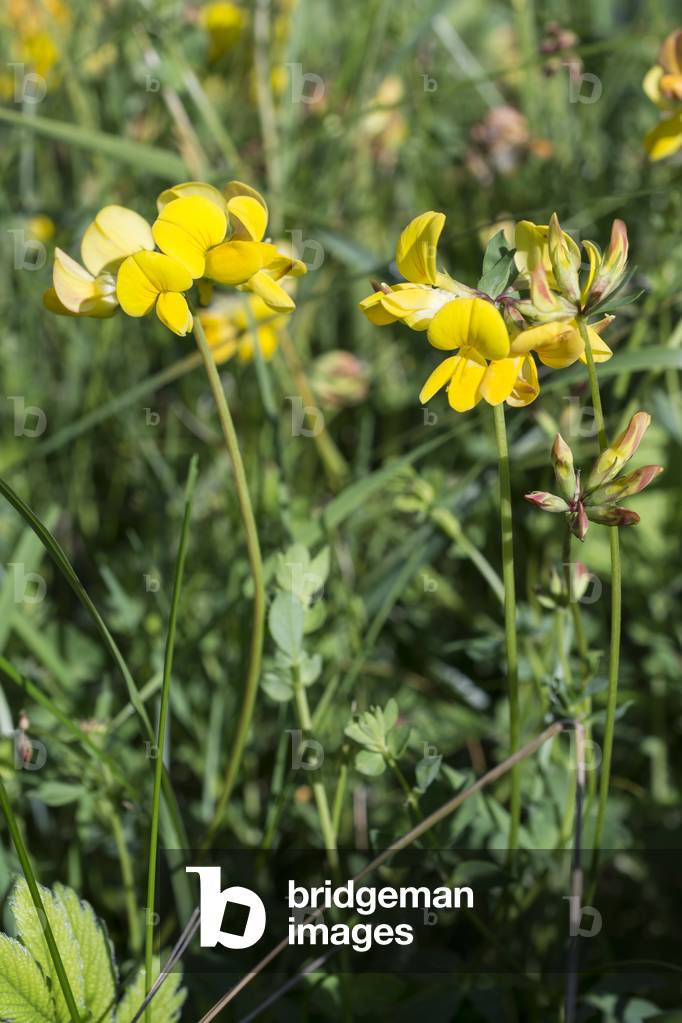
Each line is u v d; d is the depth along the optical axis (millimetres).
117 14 637
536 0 656
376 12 571
